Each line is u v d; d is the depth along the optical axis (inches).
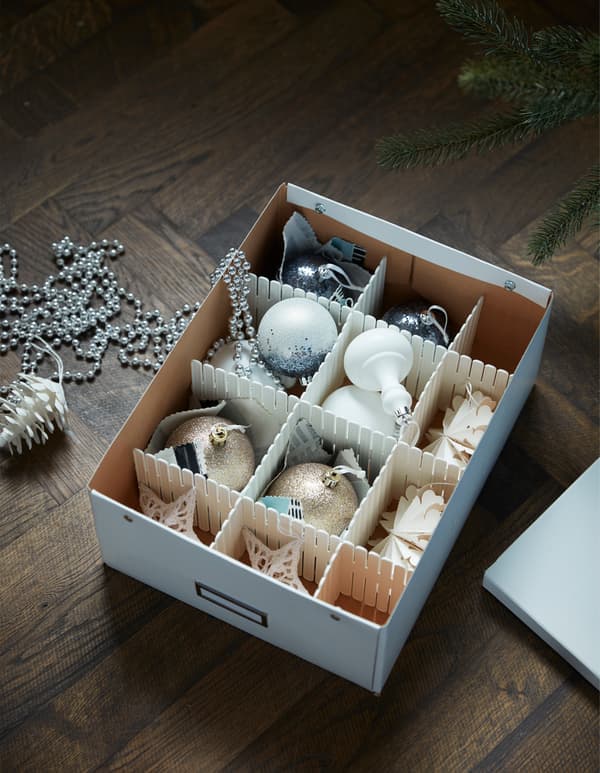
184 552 50.5
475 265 57.8
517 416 61.4
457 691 54.1
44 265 67.5
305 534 51.7
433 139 52.0
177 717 53.5
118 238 68.4
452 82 73.8
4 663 54.9
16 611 56.2
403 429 54.2
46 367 63.9
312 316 56.6
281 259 63.8
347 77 74.0
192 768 52.3
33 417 59.5
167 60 74.7
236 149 71.5
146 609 56.3
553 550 56.1
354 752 52.6
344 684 54.2
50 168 70.8
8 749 52.7
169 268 67.3
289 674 54.5
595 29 75.2
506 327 60.1
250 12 76.3
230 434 54.5
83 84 73.9
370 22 75.9
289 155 71.3
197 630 55.7
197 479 52.8
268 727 53.2
